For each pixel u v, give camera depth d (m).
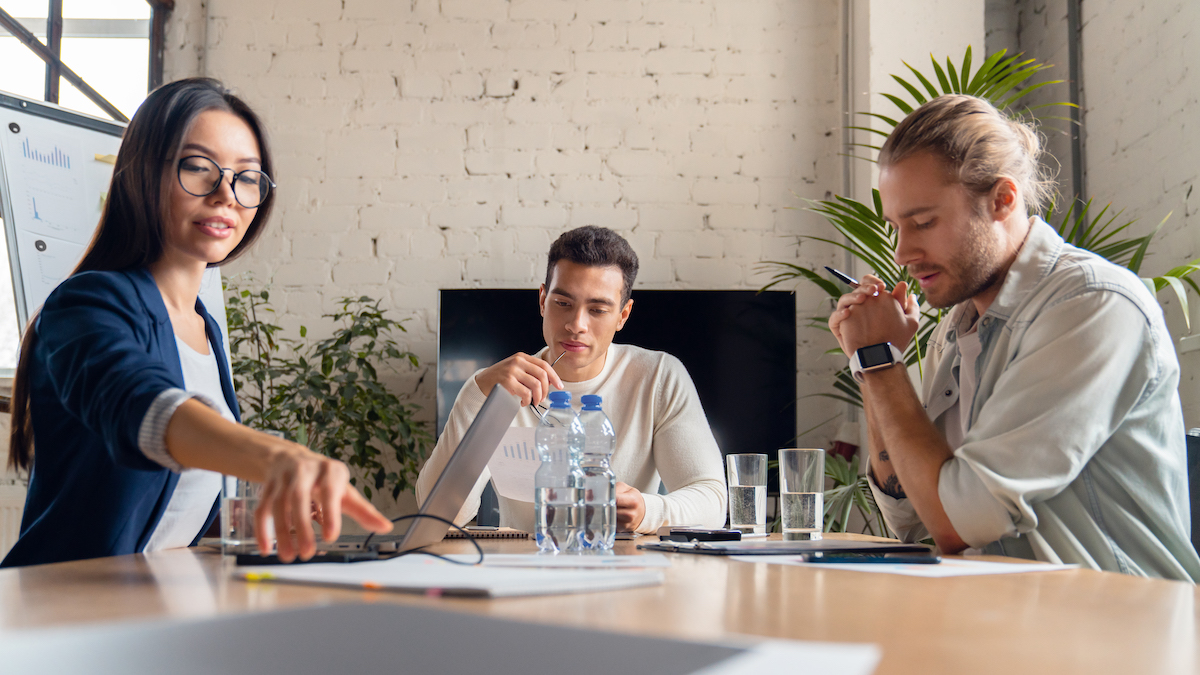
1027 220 1.30
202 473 1.24
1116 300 1.12
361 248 3.38
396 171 3.41
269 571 0.69
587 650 0.32
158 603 0.54
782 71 3.46
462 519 1.65
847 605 0.58
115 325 0.98
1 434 3.00
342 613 0.38
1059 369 1.09
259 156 1.31
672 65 3.47
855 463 2.80
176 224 1.20
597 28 3.47
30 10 3.03
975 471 1.07
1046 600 0.61
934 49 3.13
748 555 0.94
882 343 1.25
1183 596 0.64
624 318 1.95
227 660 0.31
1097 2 2.96
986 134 1.22
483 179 3.41
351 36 3.46
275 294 3.35
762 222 3.41
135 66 3.33
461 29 3.47
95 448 1.03
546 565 0.78
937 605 0.58
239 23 3.44
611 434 1.31
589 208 3.41
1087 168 3.04
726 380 3.13
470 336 3.12
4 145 2.29
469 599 0.57
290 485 0.66
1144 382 1.12
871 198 3.15
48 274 2.31
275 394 3.26
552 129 3.44
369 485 3.21
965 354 1.31
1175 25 2.48
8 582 0.65
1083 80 3.07
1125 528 1.11
